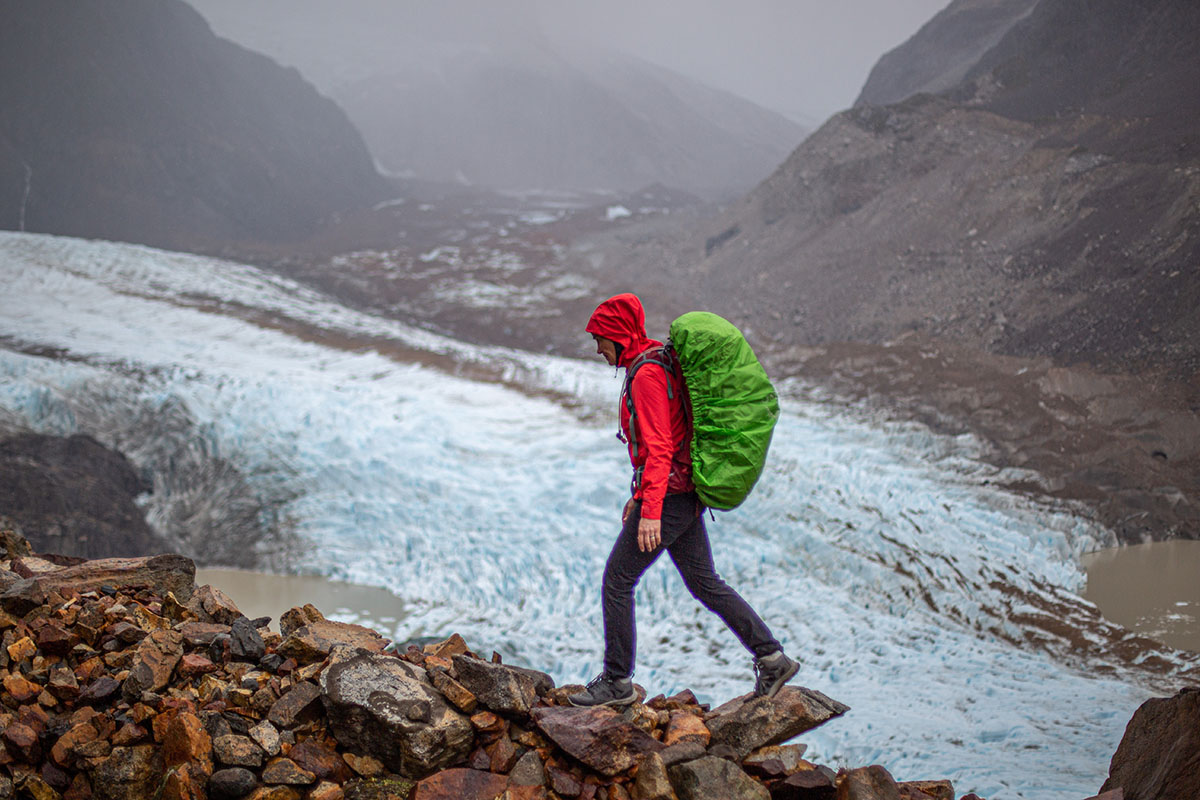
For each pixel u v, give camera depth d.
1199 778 2.71
